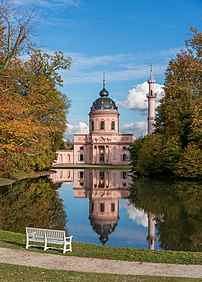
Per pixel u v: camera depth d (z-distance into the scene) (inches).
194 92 1907.0
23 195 1501.0
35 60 1312.7
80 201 1405.0
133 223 979.3
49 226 941.2
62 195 1583.4
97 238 822.5
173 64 2001.7
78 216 1091.3
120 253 570.9
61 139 2815.0
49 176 2642.7
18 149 1096.2
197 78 1801.2
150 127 3676.2
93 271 465.1
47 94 1307.8
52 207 1243.8
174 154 2057.1
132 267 487.5
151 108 3688.5
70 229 914.1
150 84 3700.8
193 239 781.3
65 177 2640.3
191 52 1685.5
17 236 692.7
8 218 1027.3
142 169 2404.0
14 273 438.6
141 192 1583.4
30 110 1143.0
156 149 2247.8
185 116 2039.9
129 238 820.6
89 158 5295.3
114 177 2645.2
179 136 2101.4
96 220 1026.1
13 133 937.5
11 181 1919.3
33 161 1940.2
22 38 1007.6
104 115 5196.9
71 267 483.8
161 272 463.8
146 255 555.8
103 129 5211.6
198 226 903.7
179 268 484.1
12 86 1108.5
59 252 569.3
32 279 414.3
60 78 1455.5
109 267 486.0
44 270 459.8
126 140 5152.6
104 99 5369.1
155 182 2000.5
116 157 5137.8
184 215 1045.8
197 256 554.6
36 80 1268.5
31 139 1056.8
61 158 5295.3
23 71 1176.8
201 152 1931.6
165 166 2135.8
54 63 1421.0
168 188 1676.9
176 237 800.9
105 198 1491.1
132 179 2349.9
